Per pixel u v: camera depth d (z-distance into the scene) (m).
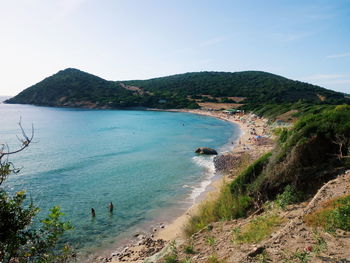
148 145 52.91
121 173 33.28
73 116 113.56
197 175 32.28
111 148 49.44
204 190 26.84
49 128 76.38
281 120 74.44
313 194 13.57
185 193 26.23
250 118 101.81
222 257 8.93
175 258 10.42
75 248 16.59
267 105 106.69
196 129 79.50
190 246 10.95
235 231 11.12
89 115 119.62
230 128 82.88
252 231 10.65
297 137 16.22
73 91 173.38
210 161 39.22
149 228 19.36
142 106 158.50
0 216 5.30
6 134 63.25
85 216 21.34
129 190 27.33
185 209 22.41
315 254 7.31
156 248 16.03
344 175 13.56
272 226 10.59
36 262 5.76
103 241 17.59
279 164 15.85
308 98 138.25
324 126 16.19
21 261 5.64
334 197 10.88
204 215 15.99
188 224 16.58
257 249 8.38
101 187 28.22
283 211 12.39
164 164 37.78
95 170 34.56
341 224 8.55
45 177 31.19
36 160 39.16
